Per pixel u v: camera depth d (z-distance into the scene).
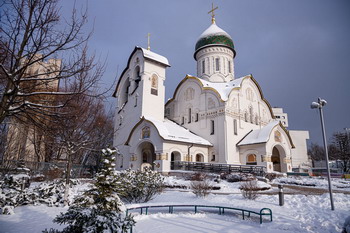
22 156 20.64
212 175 22.97
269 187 18.41
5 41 6.29
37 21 6.19
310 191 17.36
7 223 8.34
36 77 7.06
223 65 40.75
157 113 34.03
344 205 11.82
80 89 7.05
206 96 33.78
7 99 6.28
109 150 7.70
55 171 22.02
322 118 12.10
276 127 30.70
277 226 8.43
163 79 35.84
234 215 10.35
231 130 31.16
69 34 6.79
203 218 9.77
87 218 5.79
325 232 7.85
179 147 27.95
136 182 12.25
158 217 9.70
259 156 28.97
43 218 9.08
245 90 35.44
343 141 53.47
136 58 37.34
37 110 6.90
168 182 19.09
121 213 6.51
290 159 31.80
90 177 28.31
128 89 40.31
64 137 9.94
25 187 14.63
